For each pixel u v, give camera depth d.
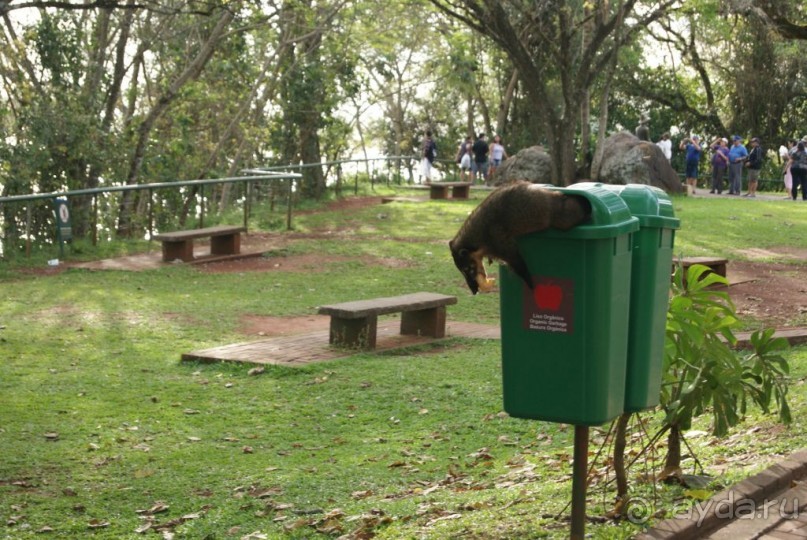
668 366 5.84
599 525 5.27
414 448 8.27
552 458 7.61
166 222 23.92
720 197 32.34
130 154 26.62
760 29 38.69
